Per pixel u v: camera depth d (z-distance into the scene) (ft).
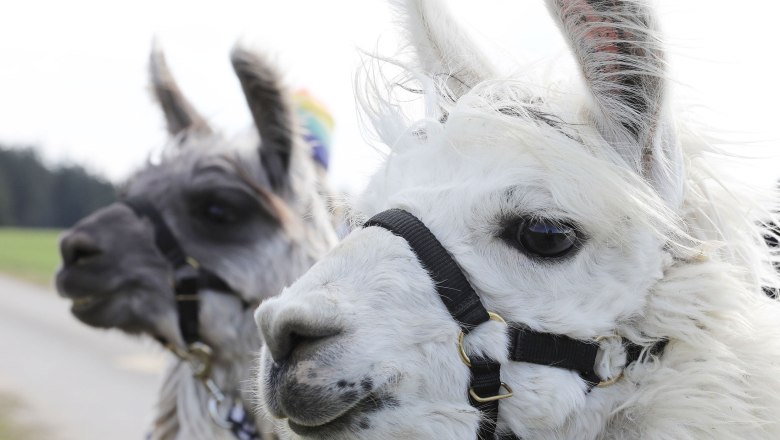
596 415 7.13
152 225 12.32
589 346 7.01
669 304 7.13
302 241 12.55
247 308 12.33
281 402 6.66
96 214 12.62
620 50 7.14
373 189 8.30
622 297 7.06
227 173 12.53
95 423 27.55
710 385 7.11
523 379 6.93
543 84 8.00
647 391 7.13
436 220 7.19
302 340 6.68
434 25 8.81
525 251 7.07
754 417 7.06
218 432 11.94
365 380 6.56
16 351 41.06
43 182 274.16
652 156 7.33
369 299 6.78
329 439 6.75
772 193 7.95
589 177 6.92
